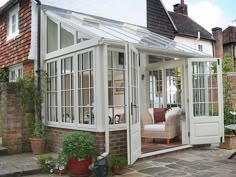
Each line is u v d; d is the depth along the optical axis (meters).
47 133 8.09
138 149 6.73
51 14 8.12
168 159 7.10
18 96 7.92
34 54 8.32
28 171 5.93
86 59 6.85
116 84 6.79
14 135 7.80
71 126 7.18
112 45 6.64
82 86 6.95
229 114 8.76
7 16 10.31
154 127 8.55
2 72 10.43
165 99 9.70
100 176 5.57
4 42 10.44
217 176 5.66
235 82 9.89
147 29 11.38
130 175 5.77
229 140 8.28
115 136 6.55
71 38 7.43
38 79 8.15
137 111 6.78
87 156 5.75
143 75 9.89
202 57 8.62
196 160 6.99
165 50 7.68
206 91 8.48
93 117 6.62
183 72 8.59
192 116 8.28
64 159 5.98
